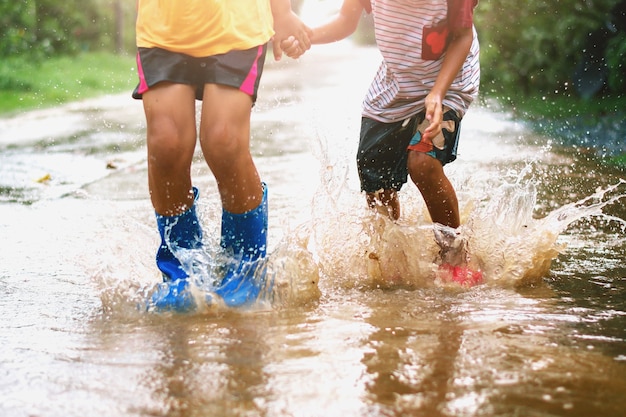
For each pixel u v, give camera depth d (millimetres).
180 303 3590
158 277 3994
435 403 2445
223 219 3840
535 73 14195
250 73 3781
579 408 2410
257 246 3863
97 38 32469
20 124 13992
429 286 4035
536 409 2404
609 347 2975
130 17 35844
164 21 3732
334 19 4902
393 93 4426
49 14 28141
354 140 7445
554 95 13914
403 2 4312
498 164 7586
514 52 14484
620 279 4086
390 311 3521
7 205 6633
